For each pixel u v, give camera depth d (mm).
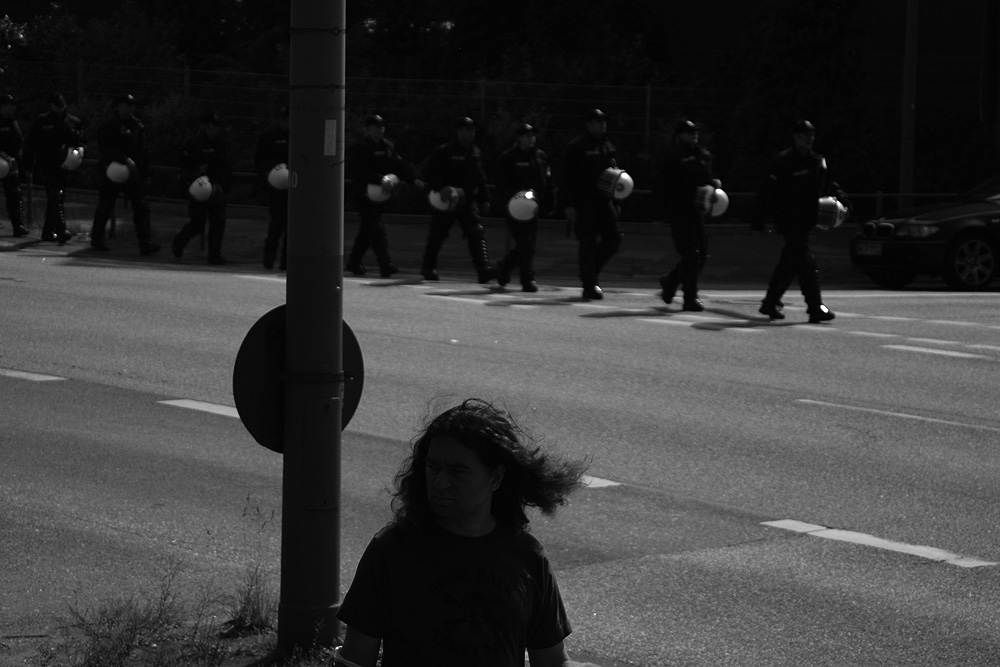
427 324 18453
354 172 24094
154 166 34281
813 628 7816
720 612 8047
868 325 19562
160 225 31094
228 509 9930
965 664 7328
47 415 12672
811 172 19578
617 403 13836
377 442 12031
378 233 24156
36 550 8922
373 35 41469
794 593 8398
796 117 34750
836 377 15500
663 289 21016
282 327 6902
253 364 6875
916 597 8367
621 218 34531
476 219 23422
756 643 7570
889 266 25734
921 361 16625
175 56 40000
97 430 12156
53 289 20438
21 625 7527
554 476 4215
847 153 34969
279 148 24406
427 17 41719
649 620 7895
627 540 9422
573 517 9930
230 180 25344
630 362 16094
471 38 40812
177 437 11969
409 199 34000
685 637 7645
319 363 6820
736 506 10297
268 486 10547
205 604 7867
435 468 4098
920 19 40156
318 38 6766
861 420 13359
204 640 7117
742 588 8477
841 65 35062
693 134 20484
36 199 34719
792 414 13547
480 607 4059
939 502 10516
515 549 4145
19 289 20344
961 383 15312
